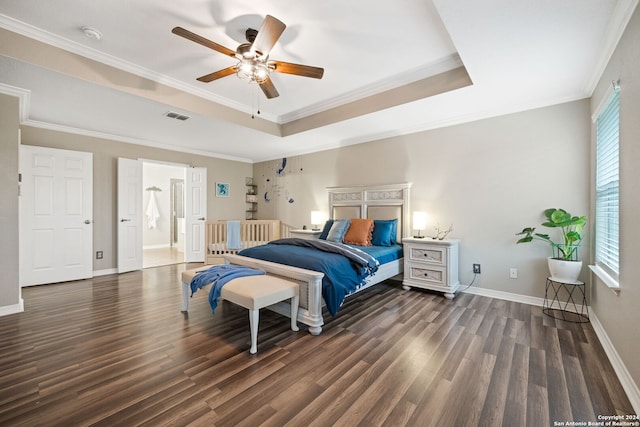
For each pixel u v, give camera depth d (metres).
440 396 1.59
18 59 2.25
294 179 5.86
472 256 3.61
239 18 2.19
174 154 5.52
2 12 2.10
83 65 2.58
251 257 3.24
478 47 2.14
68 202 4.17
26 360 1.95
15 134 2.81
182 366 1.89
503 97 3.05
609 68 2.16
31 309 2.97
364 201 4.62
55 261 4.07
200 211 5.89
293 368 1.87
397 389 1.66
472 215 3.61
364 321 2.69
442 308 3.05
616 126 2.12
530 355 2.04
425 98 3.07
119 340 2.26
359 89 3.46
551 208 3.03
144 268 5.18
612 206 2.18
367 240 4.05
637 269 1.58
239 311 2.95
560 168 3.04
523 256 3.26
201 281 2.59
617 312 1.91
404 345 2.20
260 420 1.41
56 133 4.15
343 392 1.63
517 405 1.52
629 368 1.65
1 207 2.76
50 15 2.14
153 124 3.99
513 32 1.97
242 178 6.64
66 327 2.51
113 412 1.45
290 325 2.59
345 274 2.73
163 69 2.97
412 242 3.68
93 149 4.52
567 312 2.92
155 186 8.25
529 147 3.21
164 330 2.46
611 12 1.76
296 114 4.31
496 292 3.43
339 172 5.05
